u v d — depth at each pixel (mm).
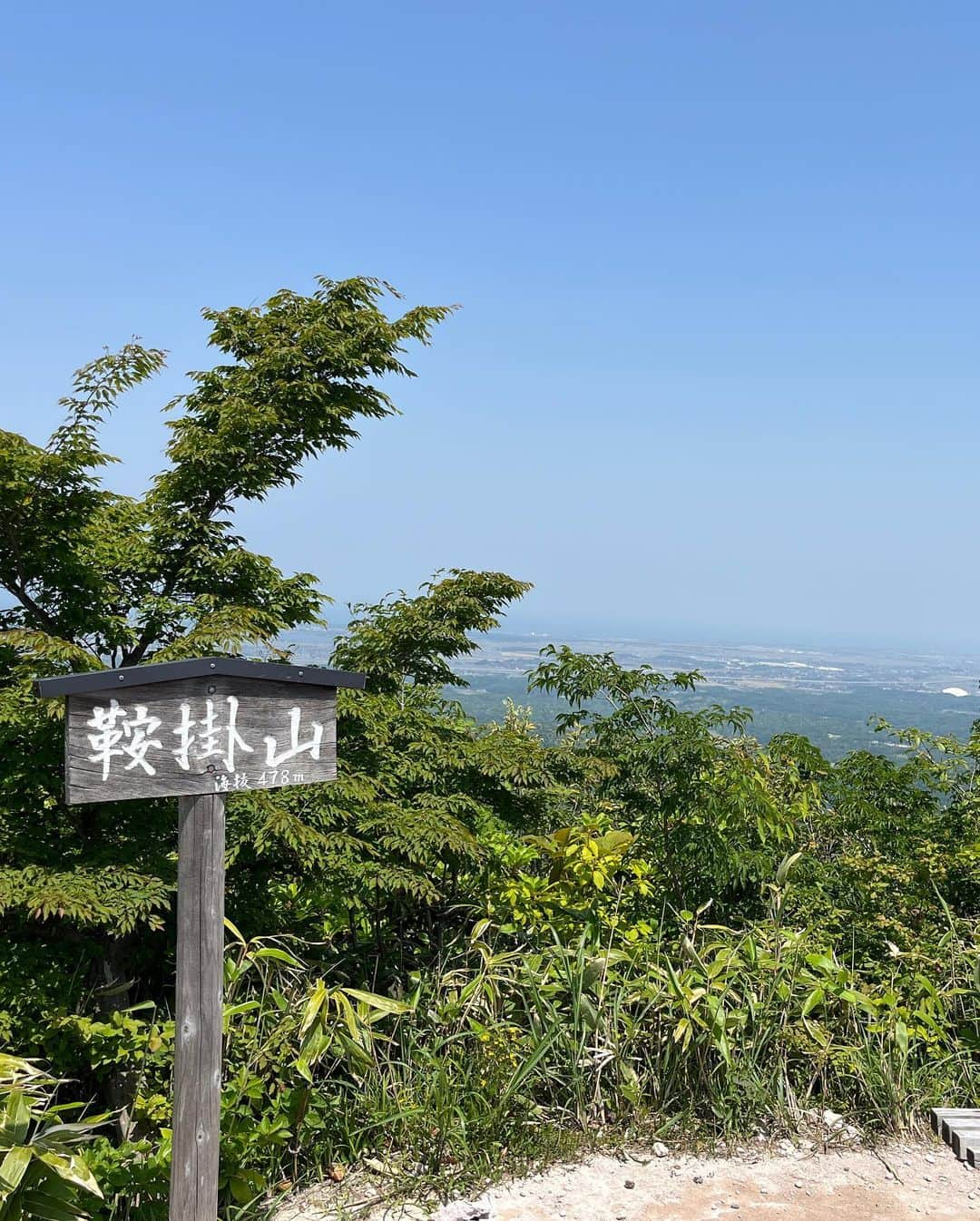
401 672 6039
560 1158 3977
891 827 6273
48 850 4605
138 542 5496
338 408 5770
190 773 3094
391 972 5211
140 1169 3633
